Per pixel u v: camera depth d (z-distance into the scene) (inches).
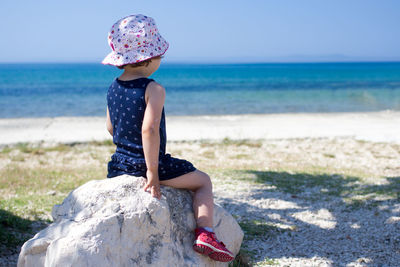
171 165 115.1
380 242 183.8
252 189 286.2
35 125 763.4
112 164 118.3
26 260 99.3
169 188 118.6
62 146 555.5
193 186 120.3
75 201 111.7
